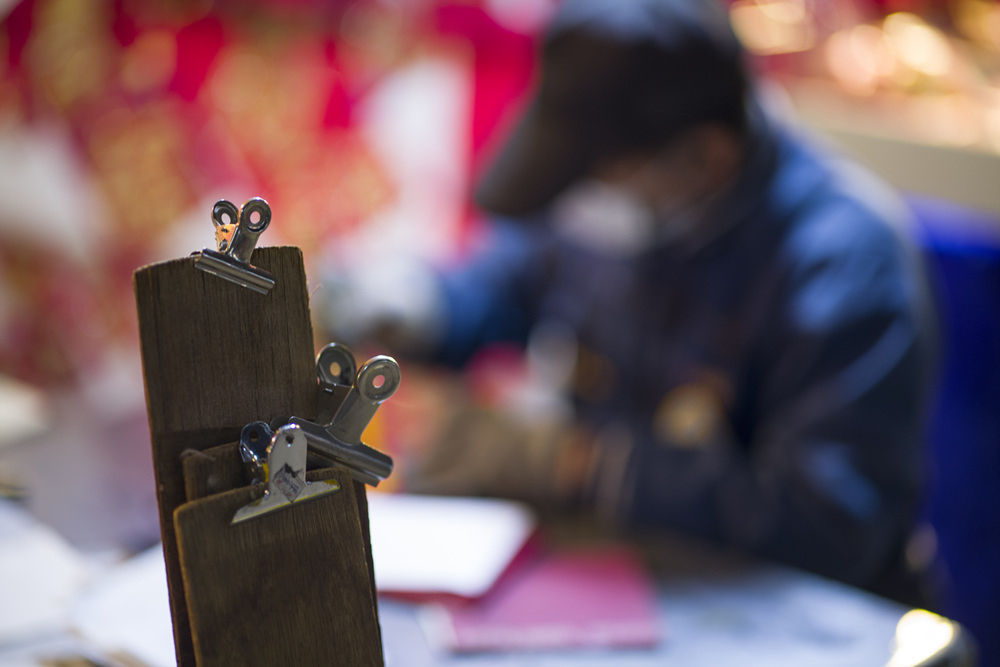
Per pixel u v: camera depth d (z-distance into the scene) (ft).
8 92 16.29
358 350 11.50
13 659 5.49
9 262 16.93
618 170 9.98
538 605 6.21
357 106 17.30
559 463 8.32
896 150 13.50
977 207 12.81
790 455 9.09
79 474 7.80
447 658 5.78
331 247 17.65
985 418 12.70
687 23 9.20
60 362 17.08
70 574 5.95
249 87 16.92
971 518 12.81
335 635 4.67
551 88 9.43
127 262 17.40
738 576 6.81
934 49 13.83
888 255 9.77
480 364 13.08
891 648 5.85
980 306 12.71
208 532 4.59
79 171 16.81
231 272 4.62
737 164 10.14
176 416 4.62
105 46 16.33
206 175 17.22
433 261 13.23
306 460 4.66
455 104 17.34
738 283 10.48
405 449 8.91
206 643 4.58
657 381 11.48
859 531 8.63
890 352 9.27
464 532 7.06
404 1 16.80
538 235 13.44
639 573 6.82
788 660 5.79
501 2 16.79
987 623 12.80
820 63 14.57
